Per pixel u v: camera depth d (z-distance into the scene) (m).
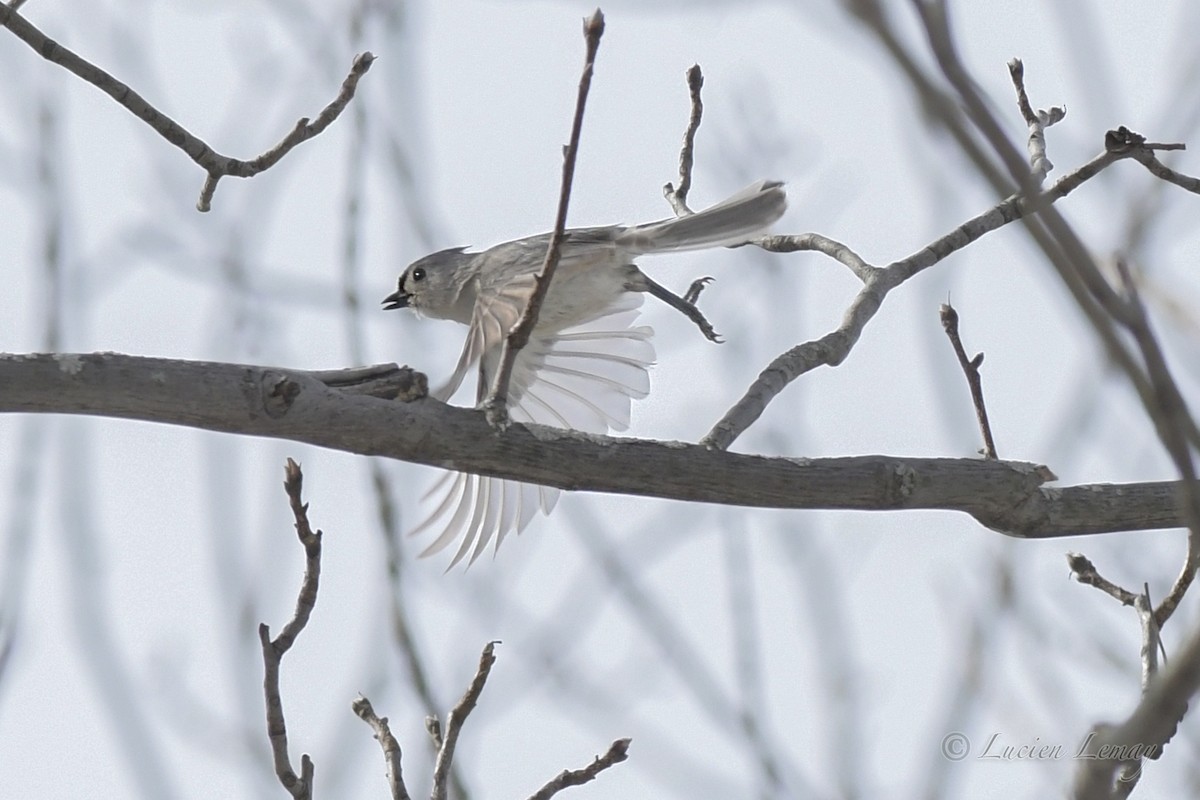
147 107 7.81
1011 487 7.58
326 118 8.16
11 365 6.02
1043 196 3.69
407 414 6.69
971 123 3.58
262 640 6.60
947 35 3.55
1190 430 3.72
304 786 6.64
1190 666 4.12
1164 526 7.84
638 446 7.06
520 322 6.85
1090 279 3.74
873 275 9.29
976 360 8.55
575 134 6.61
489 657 7.08
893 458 7.46
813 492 7.24
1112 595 8.45
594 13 6.43
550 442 6.91
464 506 9.50
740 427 7.68
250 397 6.37
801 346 8.40
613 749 7.31
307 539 6.58
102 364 6.14
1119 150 8.61
